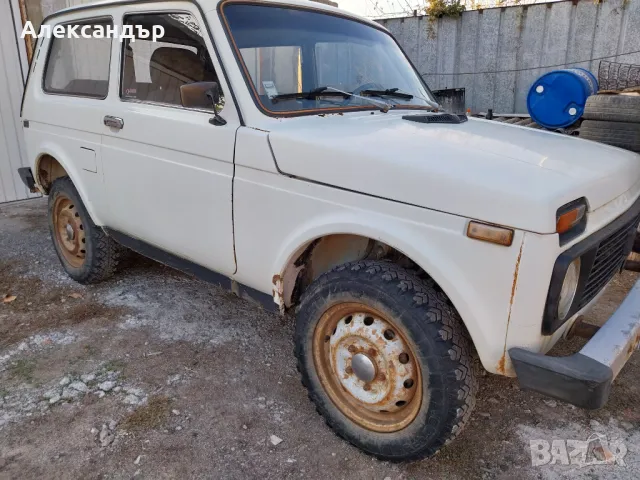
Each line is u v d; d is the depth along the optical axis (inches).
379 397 89.0
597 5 278.4
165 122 112.3
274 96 102.7
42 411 104.7
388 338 86.7
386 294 82.1
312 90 110.3
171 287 162.9
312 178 88.6
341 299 88.3
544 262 69.4
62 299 154.7
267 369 120.6
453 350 79.2
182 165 110.6
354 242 99.1
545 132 111.2
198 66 108.3
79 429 99.7
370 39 132.5
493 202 71.2
